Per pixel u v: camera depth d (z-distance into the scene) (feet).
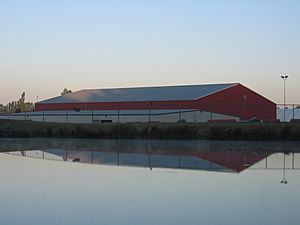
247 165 73.97
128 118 209.15
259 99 243.81
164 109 226.99
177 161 80.74
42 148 116.06
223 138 143.64
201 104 223.10
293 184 53.47
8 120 198.90
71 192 48.47
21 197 45.68
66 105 260.83
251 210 39.04
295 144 125.18
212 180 57.00
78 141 145.69
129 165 74.64
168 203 42.32
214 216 36.91
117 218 36.40
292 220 35.40
